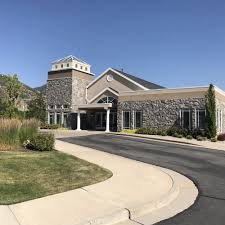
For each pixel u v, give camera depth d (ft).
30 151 49.24
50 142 51.19
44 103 164.45
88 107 137.59
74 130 136.46
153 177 36.29
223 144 85.87
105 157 49.93
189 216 23.98
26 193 27.58
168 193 29.17
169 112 112.78
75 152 54.13
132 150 62.85
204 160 52.65
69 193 28.48
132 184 32.55
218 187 33.40
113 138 87.66
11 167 36.35
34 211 23.48
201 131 102.01
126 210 23.82
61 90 153.99
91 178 34.14
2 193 27.09
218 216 23.94
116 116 136.98
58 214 22.98
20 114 94.73
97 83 149.69
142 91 120.16
